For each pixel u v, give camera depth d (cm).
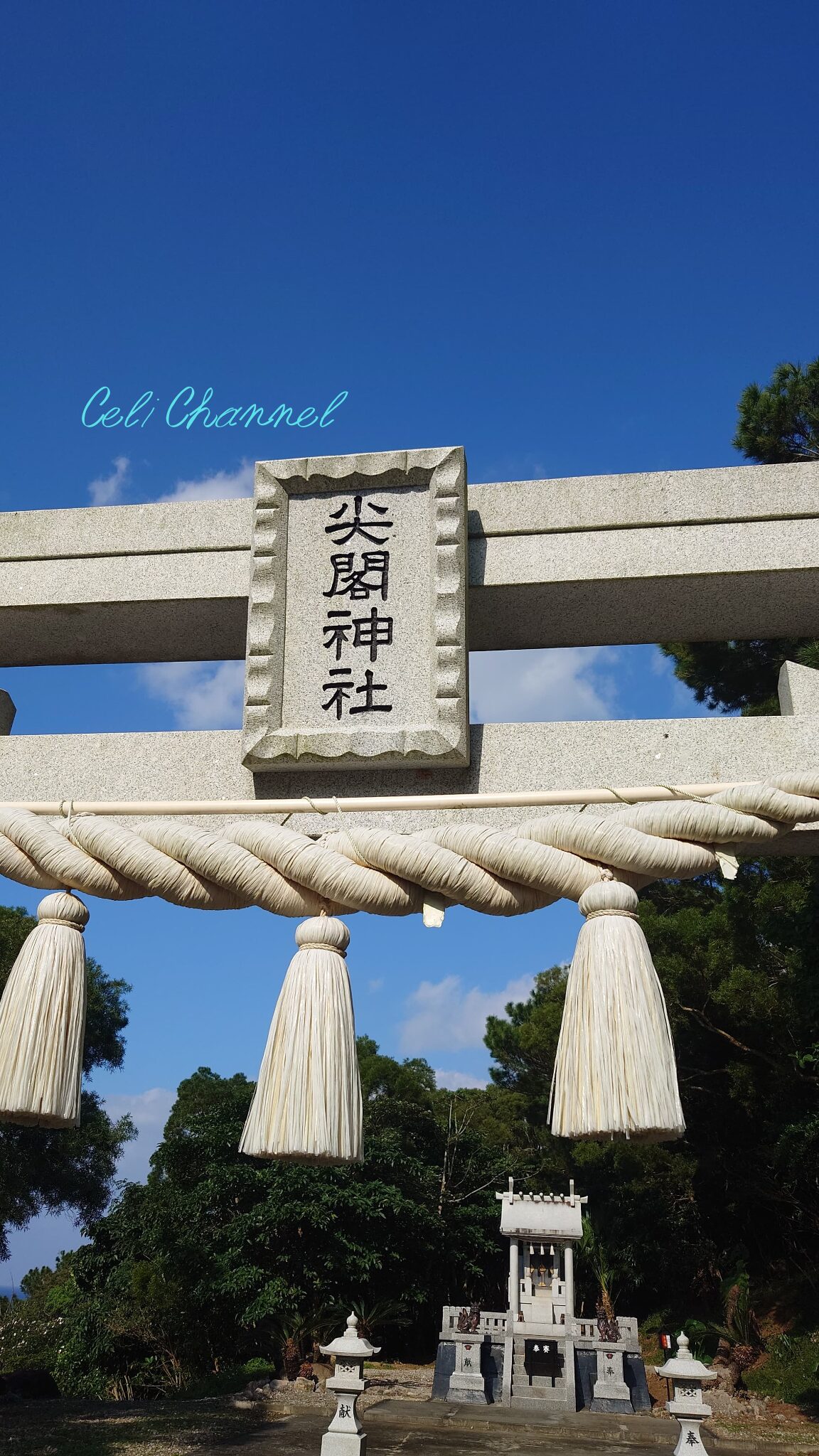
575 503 333
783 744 294
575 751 302
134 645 373
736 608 335
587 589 329
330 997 238
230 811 271
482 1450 1088
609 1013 225
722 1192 1873
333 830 284
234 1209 1808
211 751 316
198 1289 1675
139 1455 925
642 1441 1173
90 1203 1548
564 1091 227
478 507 338
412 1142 2172
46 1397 1423
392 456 336
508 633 359
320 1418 1241
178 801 298
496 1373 1513
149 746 319
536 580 327
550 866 242
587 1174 2059
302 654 321
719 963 1560
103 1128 1577
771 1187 1744
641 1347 1814
